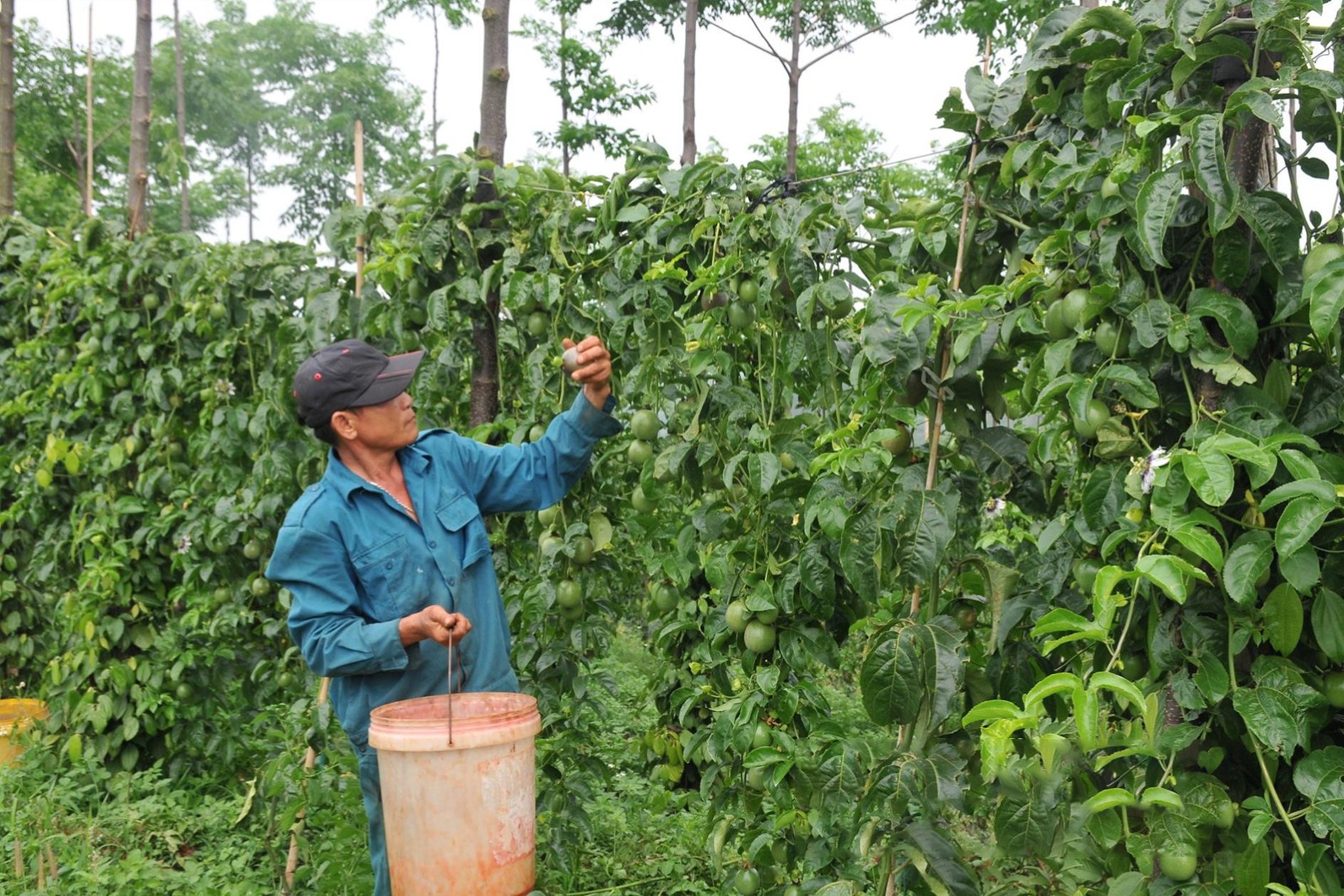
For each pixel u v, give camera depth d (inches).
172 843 148.9
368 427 87.8
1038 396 77.0
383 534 87.3
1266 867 60.6
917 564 76.5
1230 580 58.4
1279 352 68.2
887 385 83.0
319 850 136.3
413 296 121.6
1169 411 68.4
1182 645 66.6
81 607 172.4
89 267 177.6
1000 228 88.0
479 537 92.4
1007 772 71.7
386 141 1391.5
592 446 100.2
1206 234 66.2
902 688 76.0
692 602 139.6
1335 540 63.1
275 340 155.3
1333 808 57.6
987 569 81.4
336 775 129.7
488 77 122.0
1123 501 66.9
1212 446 58.7
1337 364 64.7
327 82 1352.1
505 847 74.6
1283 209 60.7
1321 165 65.3
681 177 105.4
